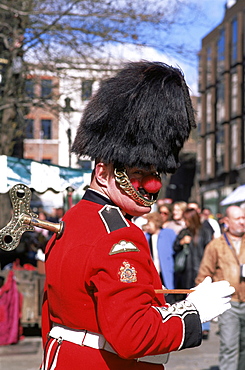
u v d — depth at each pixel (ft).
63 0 37.22
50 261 7.03
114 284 6.12
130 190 7.03
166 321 6.24
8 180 19.70
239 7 104.99
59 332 6.84
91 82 36.24
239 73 105.29
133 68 7.43
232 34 108.37
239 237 19.62
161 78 7.24
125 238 6.46
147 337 6.01
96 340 6.52
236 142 107.14
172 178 129.90
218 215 58.49
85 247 6.53
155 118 7.13
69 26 37.55
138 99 7.16
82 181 22.07
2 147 38.45
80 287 6.44
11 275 27.58
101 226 6.68
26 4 36.47
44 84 40.22
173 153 7.36
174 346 6.24
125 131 7.10
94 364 6.47
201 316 6.49
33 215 6.82
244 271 19.03
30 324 28.89
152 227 27.66
